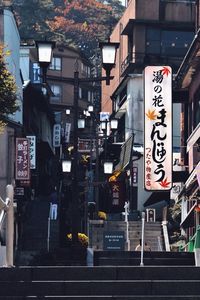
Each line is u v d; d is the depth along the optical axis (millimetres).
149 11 56000
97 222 35688
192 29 56062
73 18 96688
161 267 12484
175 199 38750
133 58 55750
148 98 29719
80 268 12227
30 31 81500
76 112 21516
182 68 30656
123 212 43250
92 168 46688
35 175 48094
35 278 12008
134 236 34719
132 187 45719
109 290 11664
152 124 29578
